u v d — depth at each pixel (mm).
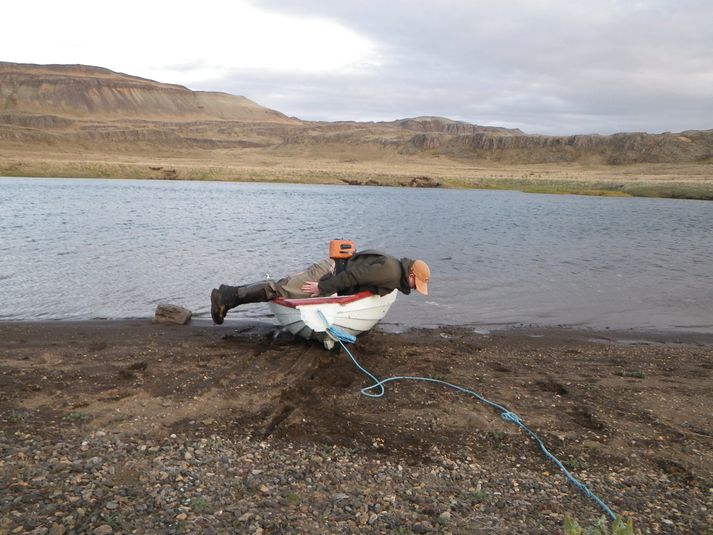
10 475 4500
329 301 8102
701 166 144875
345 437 5691
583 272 17188
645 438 5875
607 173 123625
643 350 9523
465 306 12547
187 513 4074
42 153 150625
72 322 10188
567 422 6258
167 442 5375
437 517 4234
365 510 4277
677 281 16062
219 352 8398
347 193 62188
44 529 3775
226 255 17859
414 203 48875
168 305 10367
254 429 5793
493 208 45312
